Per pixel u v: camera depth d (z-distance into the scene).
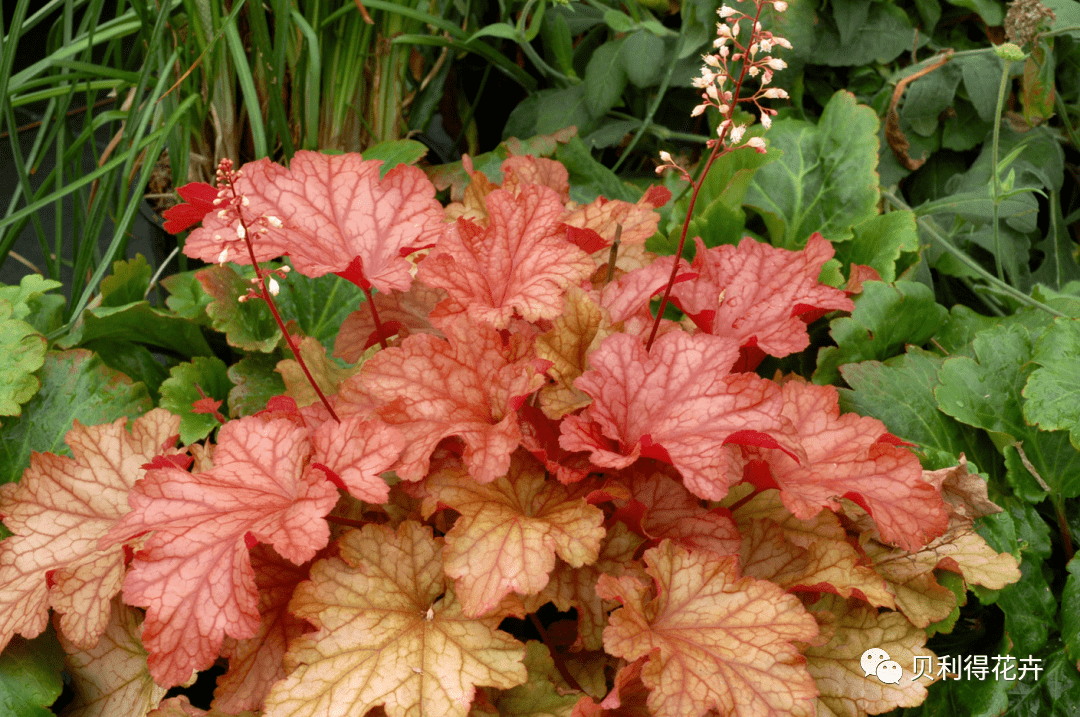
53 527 0.94
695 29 1.30
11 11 1.85
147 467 0.92
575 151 1.23
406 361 0.90
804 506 0.90
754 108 1.38
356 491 0.87
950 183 1.32
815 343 1.15
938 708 0.98
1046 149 1.30
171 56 1.14
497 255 0.93
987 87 1.27
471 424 0.89
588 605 0.90
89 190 1.47
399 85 1.31
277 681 0.86
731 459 0.90
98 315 1.07
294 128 1.26
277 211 0.93
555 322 0.92
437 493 0.88
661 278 0.96
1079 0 1.32
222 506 0.87
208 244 0.91
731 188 1.15
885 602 0.91
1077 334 1.05
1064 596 1.00
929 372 1.07
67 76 1.14
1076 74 1.32
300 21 1.17
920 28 1.40
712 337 0.91
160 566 0.85
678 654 0.86
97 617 0.90
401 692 0.85
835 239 1.20
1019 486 1.04
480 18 1.47
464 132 1.45
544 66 1.31
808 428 0.95
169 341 1.13
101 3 1.13
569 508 0.89
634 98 1.39
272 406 0.95
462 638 0.87
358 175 0.95
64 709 0.92
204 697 0.97
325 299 1.14
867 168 1.20
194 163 1.28
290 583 0.90
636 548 0.91
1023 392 1.04
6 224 1.06
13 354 1.02
